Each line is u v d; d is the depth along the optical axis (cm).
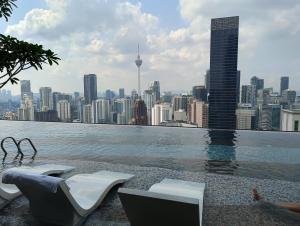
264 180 521
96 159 710
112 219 343
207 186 480
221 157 744
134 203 251
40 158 716
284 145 931
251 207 380
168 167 625
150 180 512
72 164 649
